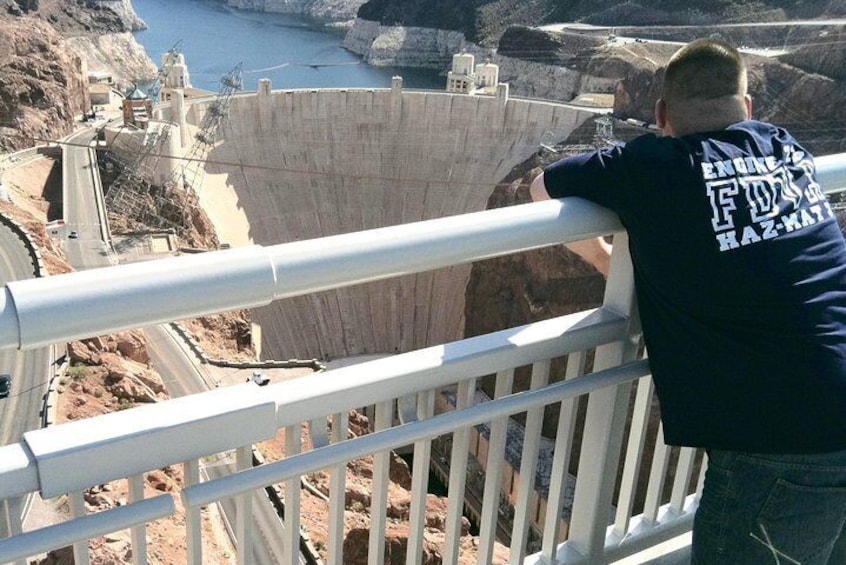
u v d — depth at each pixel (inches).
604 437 167.9
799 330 135.7
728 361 138.7
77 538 106.3
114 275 100.9
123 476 109.7
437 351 139.0
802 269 139.4
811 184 152.5
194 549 119.1
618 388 164.7
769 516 140.8
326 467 126.1
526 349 147.4
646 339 152.3
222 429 116.4
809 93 4128.9
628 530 190.2
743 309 137.5
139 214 2632.9
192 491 115.4
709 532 150.5
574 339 153.9
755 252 138.3
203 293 106.3
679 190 138.9
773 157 148.2
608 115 3993.6
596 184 144.3
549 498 170.1
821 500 139.5
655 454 186.4
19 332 94.7
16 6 6879.9
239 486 118.2
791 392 135.4
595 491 173.2
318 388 125.6
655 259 142.8
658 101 160.6
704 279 138.6
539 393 148.9
